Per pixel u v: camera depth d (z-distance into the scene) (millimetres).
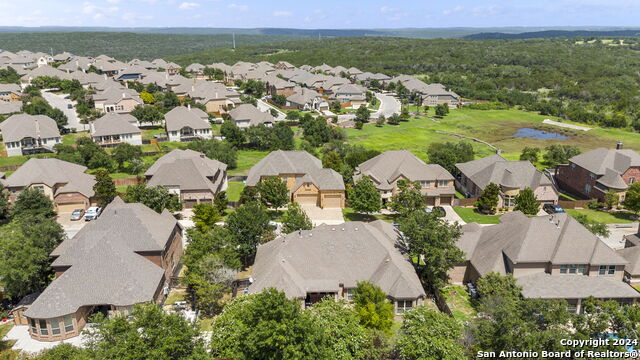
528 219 58031
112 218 55031
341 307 41906
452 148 112188
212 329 43625
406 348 38719
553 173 109312
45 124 111812
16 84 162125
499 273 52156
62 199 80125
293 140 127438
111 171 100812
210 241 53062
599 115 172750
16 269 48844
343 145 120688
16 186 80062
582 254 53938
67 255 51781
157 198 73875
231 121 138000
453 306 53312
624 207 84812
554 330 38219
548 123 173125
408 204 76188
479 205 84438
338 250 54344
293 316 35906
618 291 50781
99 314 38062
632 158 89000
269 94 199750
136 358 33125
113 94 147750
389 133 150125
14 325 48531
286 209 84125
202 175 83500
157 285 50250
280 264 50344
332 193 85000
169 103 152750
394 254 55188
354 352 38812
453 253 53656
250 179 87688
